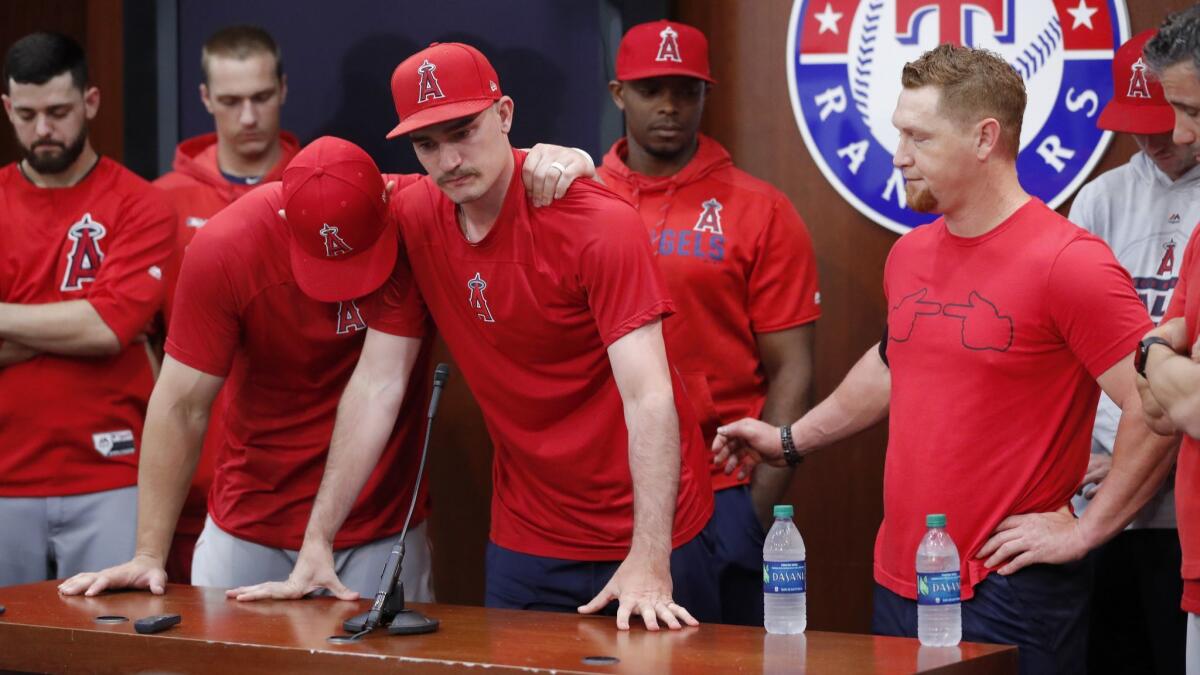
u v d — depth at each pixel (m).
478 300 3.92
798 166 5.55
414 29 5.86
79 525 5.21
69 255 5.15
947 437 3.64
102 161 5.26
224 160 5.66
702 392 4.90
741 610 4.95
